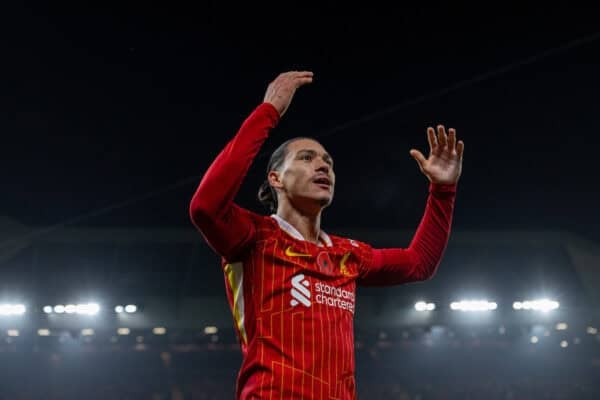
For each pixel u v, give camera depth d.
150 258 20.05
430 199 3.41
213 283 20.28
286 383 2.47
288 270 2.64
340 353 2.59
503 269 21.22
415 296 21.11
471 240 21.38
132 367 22.08
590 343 23.39
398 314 21.14
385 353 23.55
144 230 20.05
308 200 2.86
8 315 19.38
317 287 2.66
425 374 23.41
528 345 23.64
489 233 21.50
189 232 20.19
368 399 23.02
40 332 19.97
